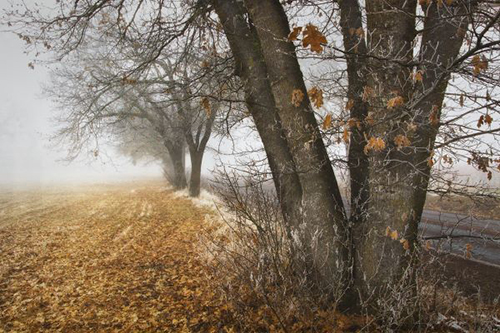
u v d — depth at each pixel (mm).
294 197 3887
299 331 3490
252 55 3980
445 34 3051
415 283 3367
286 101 3598
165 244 8641
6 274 6562
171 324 4234
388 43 3045
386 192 3289
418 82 3135
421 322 3447
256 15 3604
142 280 6008
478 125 2732
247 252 4152
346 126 3184
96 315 4691
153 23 5277
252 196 3918
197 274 6012
